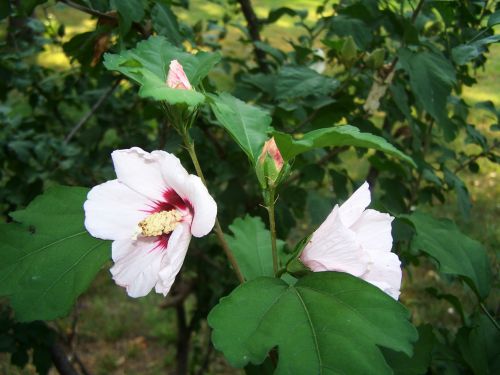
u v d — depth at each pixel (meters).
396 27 0.51
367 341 0.22
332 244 0.25
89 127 0.72
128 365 0.91
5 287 0.28
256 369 0.36
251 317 0.23
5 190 0.59
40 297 0.28
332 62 0.65
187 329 0.77
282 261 0.37
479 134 0.56
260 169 0.27
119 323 0.98
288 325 0.23
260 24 0.66
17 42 0.63
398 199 0.58
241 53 1.11
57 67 1.30
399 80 0.54
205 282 0.69
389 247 0.27
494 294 0.54
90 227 0.26
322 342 0.22
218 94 0.31
